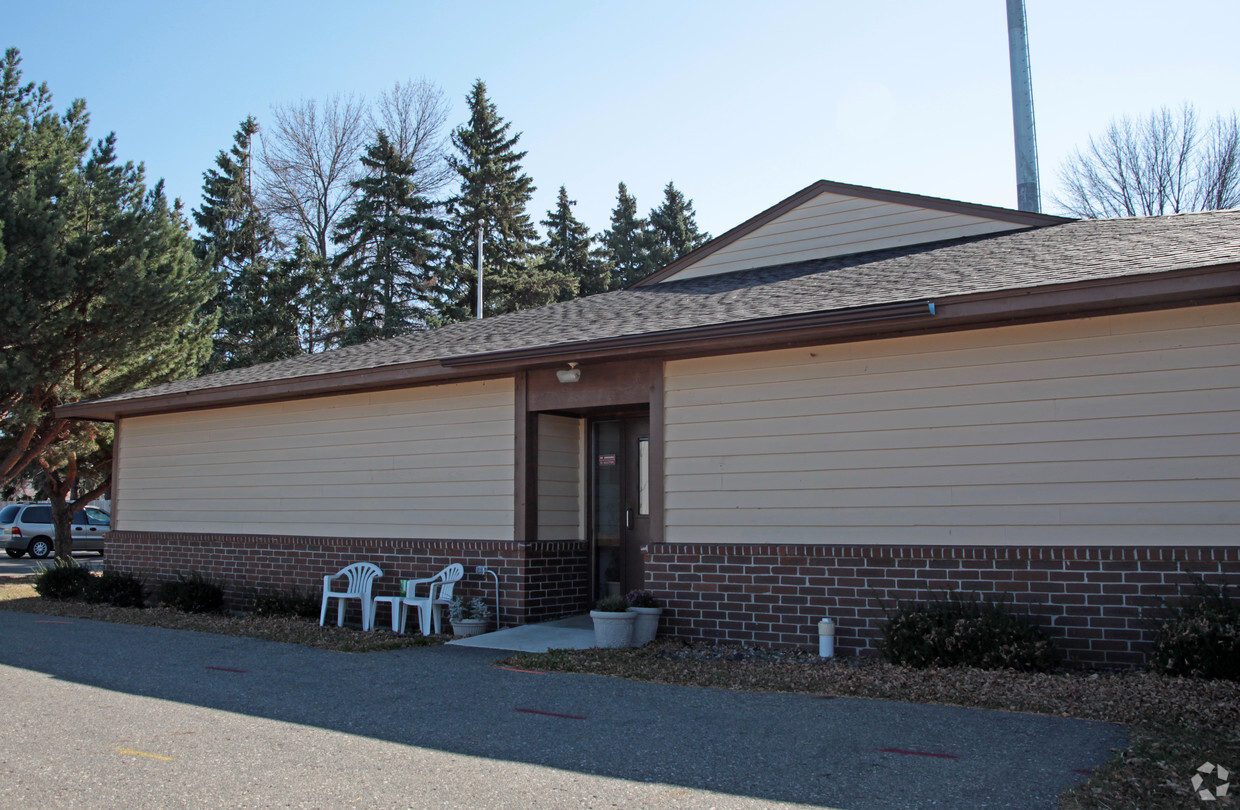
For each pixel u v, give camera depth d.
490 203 44.31
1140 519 7.22
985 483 7.80
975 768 4.89
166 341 18.34
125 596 13.59
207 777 4.88
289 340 36.28
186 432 14.12
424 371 10.74
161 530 14.32
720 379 9.13
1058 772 4.78
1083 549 7.38
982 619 7.21
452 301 38.41
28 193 16.25
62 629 10.93
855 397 8.41
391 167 38.31
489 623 10.35
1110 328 7.41
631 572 11.02
